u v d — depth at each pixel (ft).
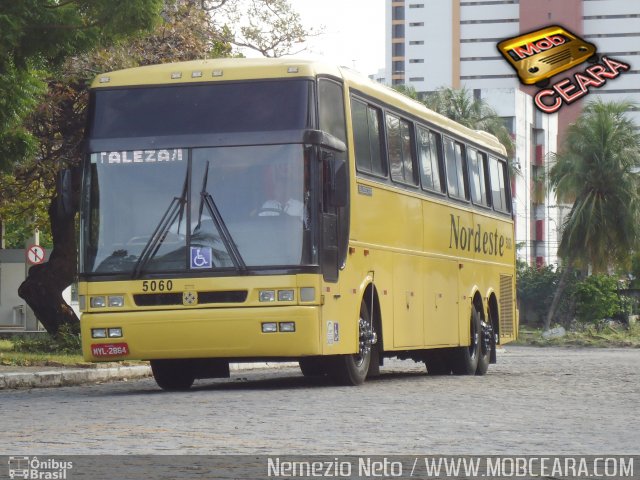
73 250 101.50
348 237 57.93
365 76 64.23
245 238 54.75
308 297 54.34
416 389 58.49
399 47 623.77
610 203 236.84
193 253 54.90
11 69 65.87
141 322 54.95
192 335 54.60
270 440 34.88
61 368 77.20
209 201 55.11
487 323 83.56
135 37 63.87
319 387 59.52
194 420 41.09
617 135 237.86
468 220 79.82
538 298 256.11
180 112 56.18
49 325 101.30
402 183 66.44
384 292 63.16
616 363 108.99
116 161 56.24
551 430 38.47
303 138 54.90
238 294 54.60
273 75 55.93
